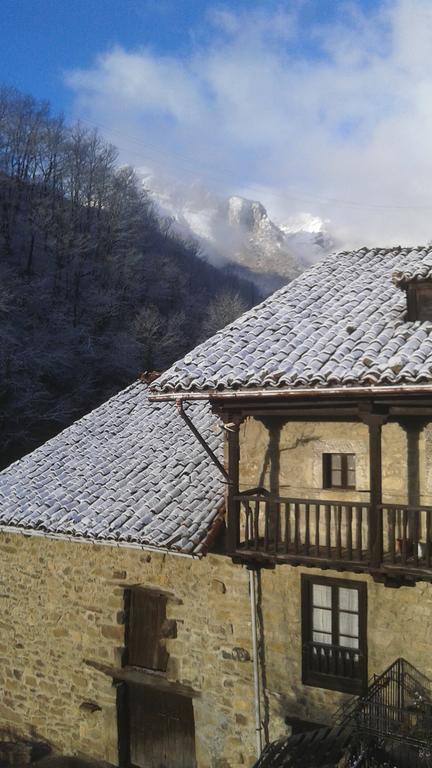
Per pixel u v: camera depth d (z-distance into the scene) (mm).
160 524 12680
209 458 14523
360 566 10195
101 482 14719
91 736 13852
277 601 12062
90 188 69562
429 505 10875
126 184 76438
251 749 12195
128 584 13414
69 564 14133
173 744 13320
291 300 13781
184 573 12844
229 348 11984
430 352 10109
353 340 11219
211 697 12562
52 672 14344
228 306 65938
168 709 13414
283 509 12055
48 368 44188
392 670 10992
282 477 12141
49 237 60812
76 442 16906
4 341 41031
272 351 11469
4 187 62469
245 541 11375
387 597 11172
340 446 11633
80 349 48906
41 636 14477
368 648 11297
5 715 14953
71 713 14102
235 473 11453
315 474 11828
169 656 13008
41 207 60906
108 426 17312
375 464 10211
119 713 13633
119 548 13516
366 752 9953
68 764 13672
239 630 12336
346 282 14461
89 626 13859
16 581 14820
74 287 57844
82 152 72438
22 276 54344
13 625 14844
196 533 12203
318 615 11844
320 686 11672
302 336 11859
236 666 12359
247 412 11352
